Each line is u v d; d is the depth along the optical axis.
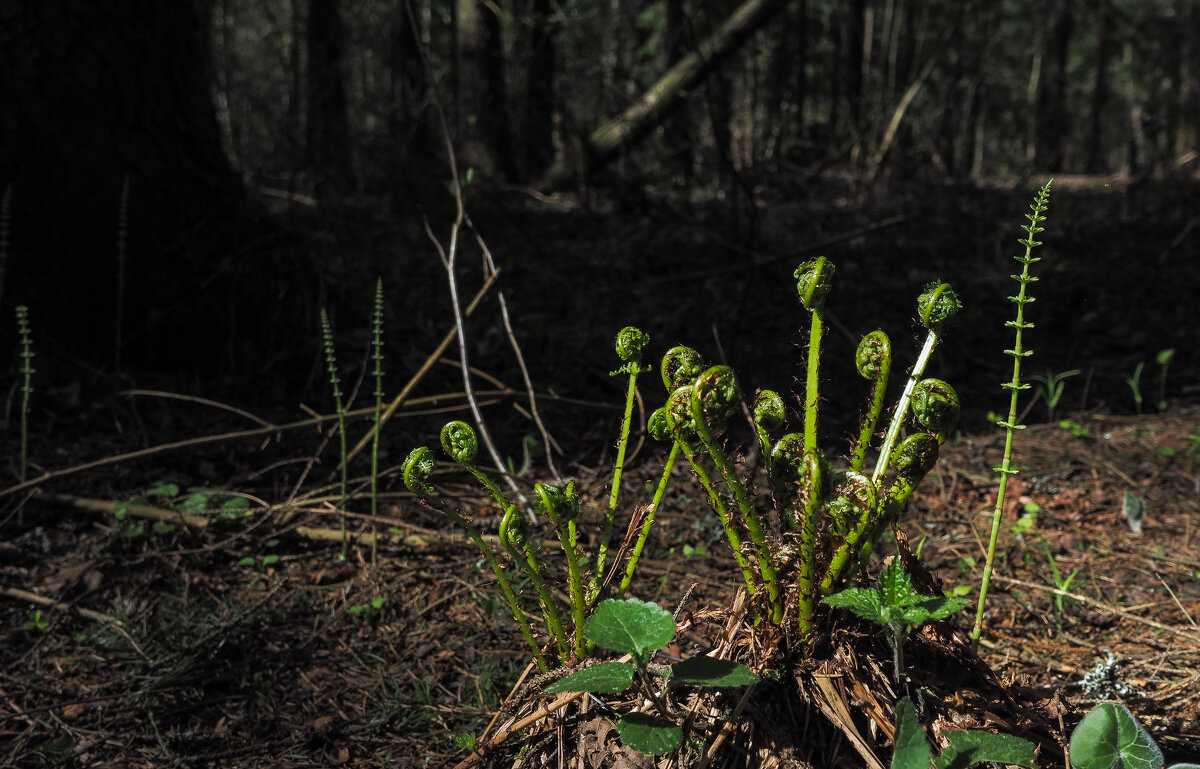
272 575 2.83
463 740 1.70
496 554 2.89
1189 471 3.55
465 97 9.37
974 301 5.74
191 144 4.34
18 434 3.50
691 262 6.31
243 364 4.22
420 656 2.46
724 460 1.38
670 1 10.91
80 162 4.01
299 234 4.72
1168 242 7.34
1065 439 3.91
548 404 4.16
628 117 8.91
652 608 1.33
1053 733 1.54
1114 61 28.73
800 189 9.11
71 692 2.29
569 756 1.50
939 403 1.40
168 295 4.19
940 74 12.59
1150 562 2.89
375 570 2.86
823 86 12.93
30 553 2.85
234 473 3.44
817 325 1.44
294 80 10.12
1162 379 4.34
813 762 1.39
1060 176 14.05
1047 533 3.11
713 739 1.42
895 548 2.92
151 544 2.92
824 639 1.47
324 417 3.27
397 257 6.25
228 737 2.15
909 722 1.26
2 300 3.80
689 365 1.51
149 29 4.16
